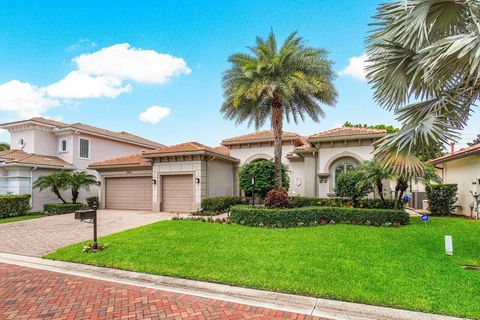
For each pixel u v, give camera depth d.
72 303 5.01
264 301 5.03
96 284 5.96
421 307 4.46
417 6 6.43
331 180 17.66
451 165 16.89
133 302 5.03
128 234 10.28
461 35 5.68
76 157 22.56
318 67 13.97
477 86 6.79
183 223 12.48
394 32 6.91
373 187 13.91
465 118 7.52
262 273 6.07
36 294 5.43
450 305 4.48
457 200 15.64
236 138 22.53
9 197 16.94
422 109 7.65
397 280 5.48
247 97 14.09
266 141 21.16
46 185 18.23
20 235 11.06
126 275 6.44
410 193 20.16
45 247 9.13
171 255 7.55
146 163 19.45
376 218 11.62
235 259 7.05
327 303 4.78
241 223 12.20
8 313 4.64
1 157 19.14
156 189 18.84
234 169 22.20
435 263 6.42
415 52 6.99
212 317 4.44
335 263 6.55
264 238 9.26
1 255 8.30
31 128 21.84
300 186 20.38
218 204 16.91
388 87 7.78
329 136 17.11
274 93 13.86
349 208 12.38
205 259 7.12
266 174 15.16
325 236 9.38
